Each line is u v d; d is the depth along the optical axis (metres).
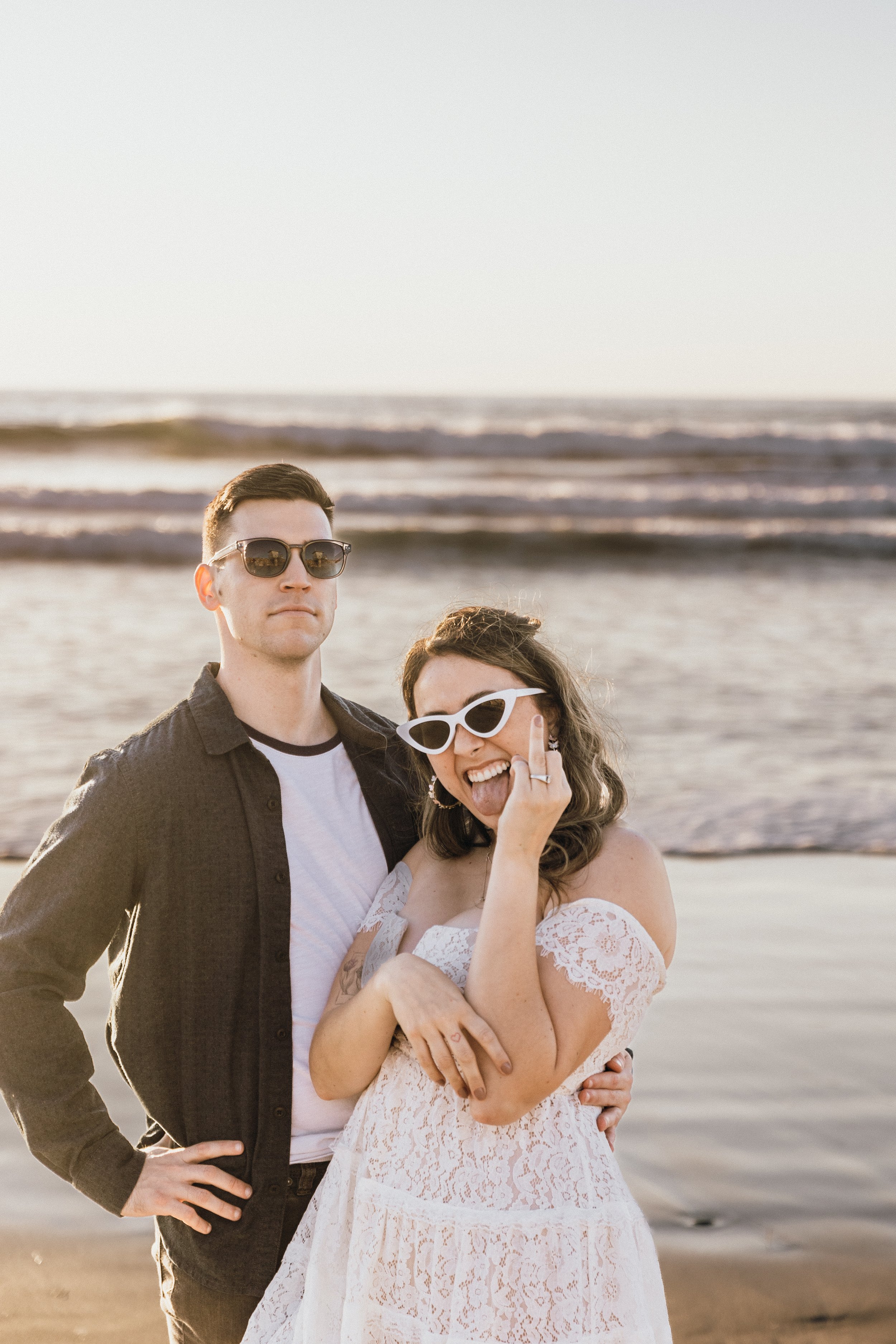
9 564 15.80
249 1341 2.06
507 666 2.15
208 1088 2.20
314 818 2.38
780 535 17.97
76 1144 2.13
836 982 4.94
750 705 9.42
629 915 2.02
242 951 2.23
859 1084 4.14
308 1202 2.24
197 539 16.59
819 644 11.84
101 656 10.38
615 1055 2.11
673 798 7.26
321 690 2.55
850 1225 3.38
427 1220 1.93
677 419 53.72
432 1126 1.98
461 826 2.33
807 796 7.34
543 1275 1.87
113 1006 2.29
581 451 27.03
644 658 10.98
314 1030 2.28
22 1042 2.12
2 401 68.75
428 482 24.22
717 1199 3.49
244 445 27.11
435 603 13.21
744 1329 2.96
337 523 18.52
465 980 2.03
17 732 8.03
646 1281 1.98
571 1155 1.96
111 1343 2.92
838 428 39.34
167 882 2.20
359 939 2.28
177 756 2.24
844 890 5.98
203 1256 2.17
